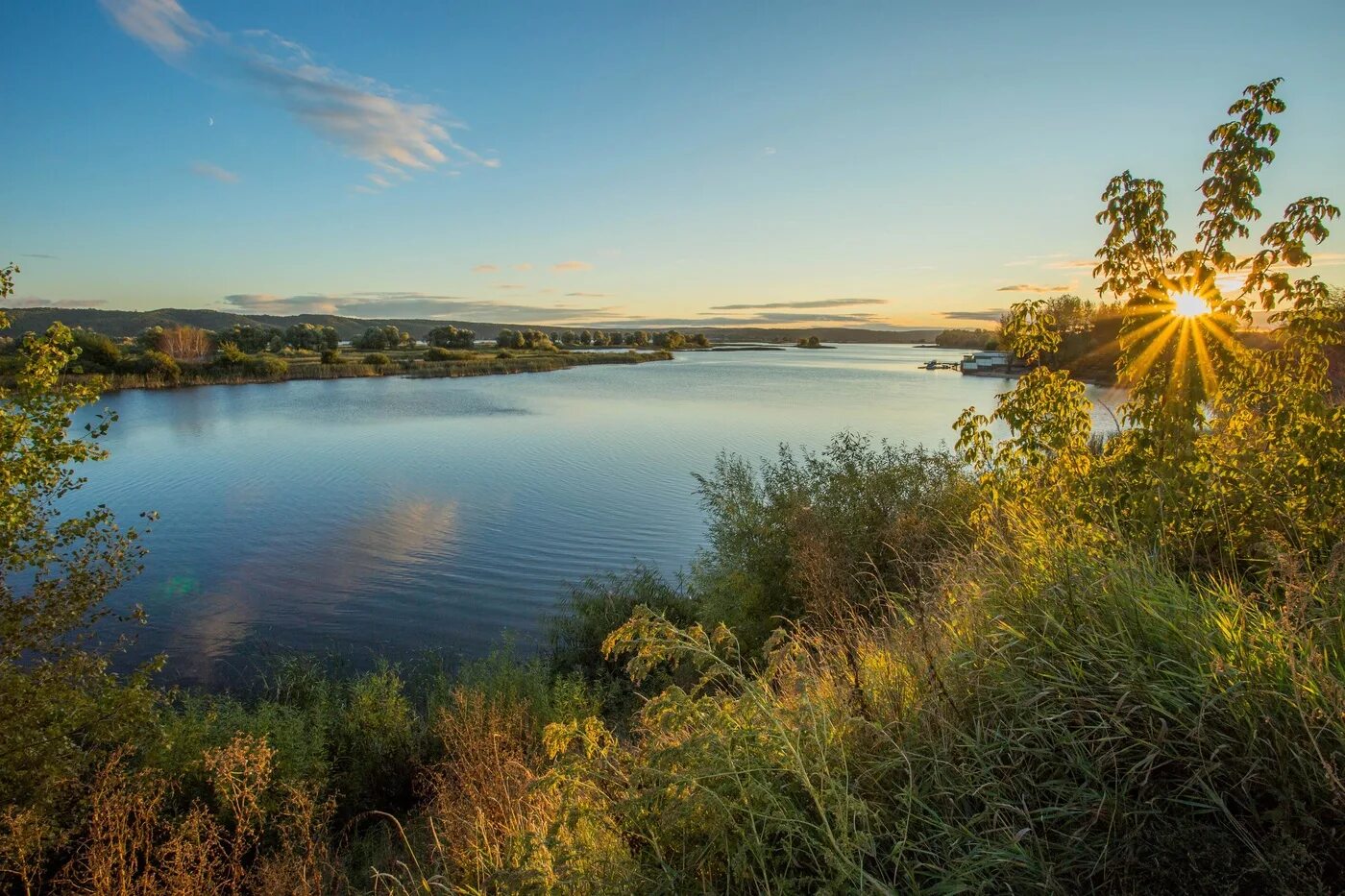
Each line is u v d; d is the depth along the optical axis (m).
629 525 20.06
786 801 2.28
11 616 6.26
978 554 4.16
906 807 2.30
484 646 11.83
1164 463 4.08
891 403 59.28
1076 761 2.21
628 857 2.43
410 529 19.73
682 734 2.72
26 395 6.17
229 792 5.54
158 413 50.94
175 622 12.99
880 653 3.54
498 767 5.47
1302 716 1.87
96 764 6.18
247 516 21.41
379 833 6.51
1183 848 1.79
